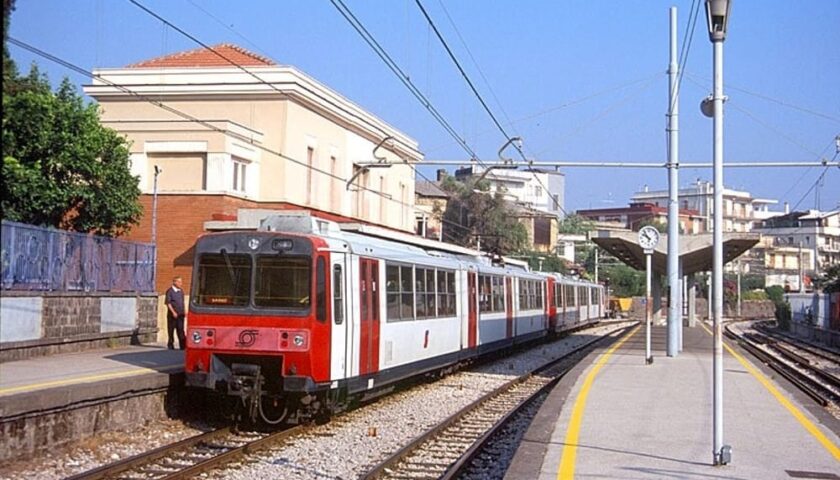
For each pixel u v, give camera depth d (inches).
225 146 1197.1
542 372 1131.3
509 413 683.4
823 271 3218.5
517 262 1534.2
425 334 848.3
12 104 850.1
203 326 622.5
